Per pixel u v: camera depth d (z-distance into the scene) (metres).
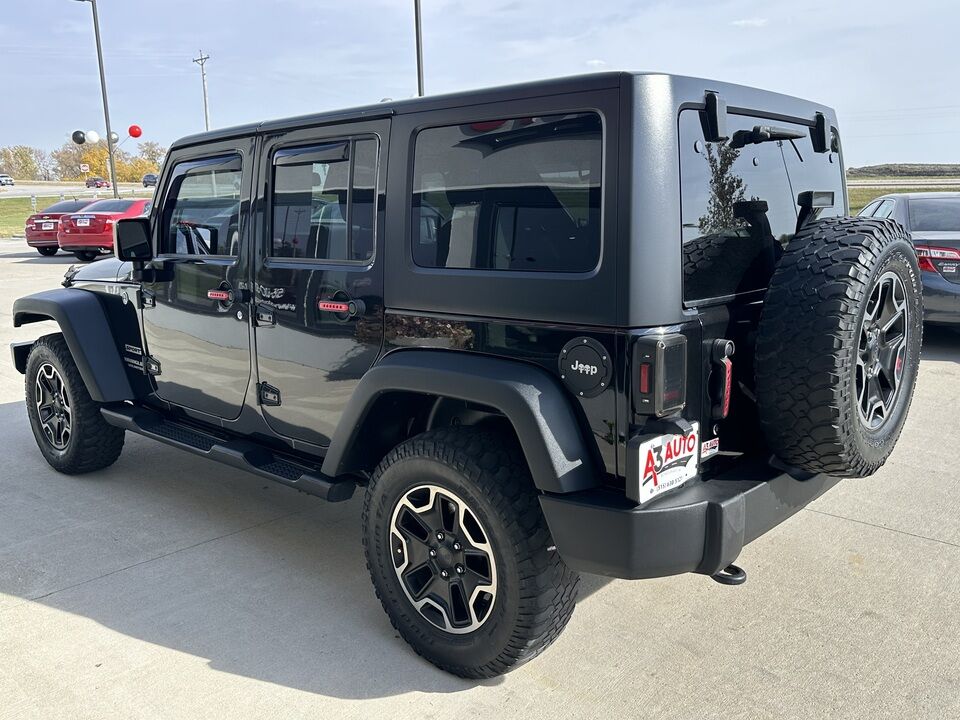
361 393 2.83
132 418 4.18
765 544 3.70
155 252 4.04
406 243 2.79
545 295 2.39
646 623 3.05
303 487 3.21
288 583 3.41
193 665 2.80
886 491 4.30
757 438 2.71
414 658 2.85
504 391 2.40
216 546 3.77
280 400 3.40
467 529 2.60
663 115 2.26
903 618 3.05
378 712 2.54
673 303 2.29
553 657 2.83
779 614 3.10
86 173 85.25
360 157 2.95
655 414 2.23
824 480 2.80
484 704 2.58
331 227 3.08
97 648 2.91
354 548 3.76
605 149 2.27
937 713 2.50
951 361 7.25
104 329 4.38
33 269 16.62
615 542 2.28
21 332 9.66
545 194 2.41
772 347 2.38
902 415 2.83
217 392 3.77
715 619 3.07
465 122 2.61
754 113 2.70
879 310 2.63
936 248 7.17
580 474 2.37
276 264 3.29
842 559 3.54
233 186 3.52
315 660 2.83
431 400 2.98
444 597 2.73
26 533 3.93
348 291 3.00
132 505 4.30
